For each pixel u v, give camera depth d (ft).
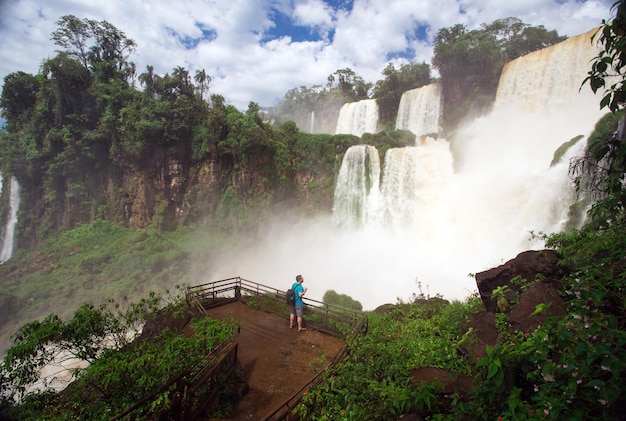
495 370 12.41
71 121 145.07
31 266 138.62
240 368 28.09
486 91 136.36
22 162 145.48
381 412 17.54
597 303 12.16
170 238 141.08
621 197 16.55
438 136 149.59
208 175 142.00
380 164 130.82
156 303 31.83
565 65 99.91
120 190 149.38
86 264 131.34
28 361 21.68
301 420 19.88
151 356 20.39
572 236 26.23
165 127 134.00
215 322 26.53
